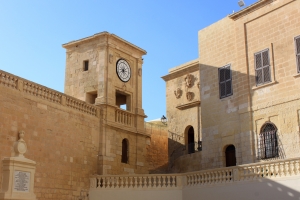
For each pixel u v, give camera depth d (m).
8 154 23.06
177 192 27.14
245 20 29.67
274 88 27.08
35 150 25.00
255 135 27.66
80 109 29.56
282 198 21.47
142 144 34.91
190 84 39.75
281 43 27.16
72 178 27.62
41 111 25.91
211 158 30.52
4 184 18.42
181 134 39.78
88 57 34.41
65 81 35.25
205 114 31.70
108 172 30.64
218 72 31.22
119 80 34.16
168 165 40.28
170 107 41.66
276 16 27.72
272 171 22.44
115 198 28.09
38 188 24.78
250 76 28.73
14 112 23.92
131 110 34.81
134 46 35.84
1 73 23.44
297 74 25.75
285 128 26.00
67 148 27.62
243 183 23.55
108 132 31.56
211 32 32.53
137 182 28.17
